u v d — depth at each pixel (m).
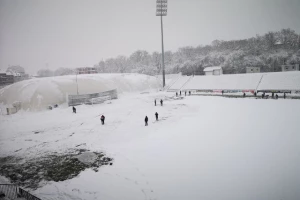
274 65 85.56
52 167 15.34
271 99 39.28
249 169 12.93
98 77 63.62
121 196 11.23
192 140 18.86
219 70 70.50
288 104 32.88
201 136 19.80
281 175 12.03
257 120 24.06
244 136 18.86
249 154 15.02
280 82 47.09
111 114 33.19
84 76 63.16
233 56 93.25
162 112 32.81
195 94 54.50
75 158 16.72
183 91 61.53
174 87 66.81
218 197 10.49
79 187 12.39
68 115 34.56
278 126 21.17
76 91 49.97
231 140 18.09
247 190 10.89
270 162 13.63
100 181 12.95
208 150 16.28
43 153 18.16
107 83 60.97
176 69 112.69
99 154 17.20
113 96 53.66
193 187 11.52
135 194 11.33
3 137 23.42
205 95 51.31
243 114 27.62
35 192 12.10
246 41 112.19
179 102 42.38
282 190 10.68
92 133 23.41
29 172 14.74
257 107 31.86
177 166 14.04
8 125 29.50
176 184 11.94
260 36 110.69
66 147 19.36
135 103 43.88
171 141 19.02
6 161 16.78
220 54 102.31
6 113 39.56
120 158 16.09
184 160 14.84
